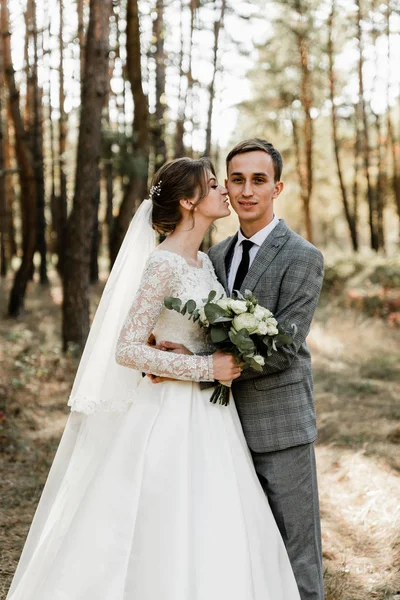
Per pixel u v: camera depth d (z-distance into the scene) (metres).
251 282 2.76
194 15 16.53
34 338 10.43
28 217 13.21
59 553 2.43
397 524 3.91
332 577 3.37
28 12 14.18
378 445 5.41
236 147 2.80
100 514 2.43
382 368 8.73
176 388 2.62
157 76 13.60
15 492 4.47
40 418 6.20
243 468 2.64
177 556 2.36
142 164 10.30
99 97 8.71
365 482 4.64
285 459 2.76
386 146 23.14
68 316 8.79
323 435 5.81
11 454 5.17
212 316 2.45
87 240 8.83
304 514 2.78
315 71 21.14
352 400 7.09
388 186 24.55
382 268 15.80
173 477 2.46
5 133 19.83
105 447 2.71
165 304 2.50
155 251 2.66
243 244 2.87
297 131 24.80
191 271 2.66
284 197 26.95
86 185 8.74
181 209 2.73
